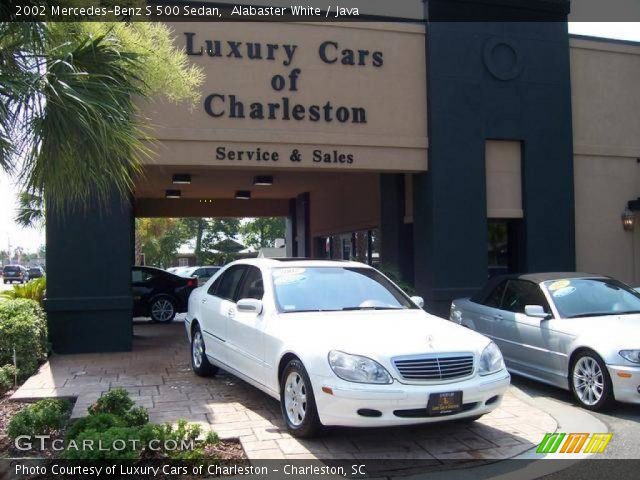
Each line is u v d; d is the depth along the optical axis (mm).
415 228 12586
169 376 8797
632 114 13758
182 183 16766
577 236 13266
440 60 12125
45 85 5242
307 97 11438
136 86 6516
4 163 5434
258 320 6883
